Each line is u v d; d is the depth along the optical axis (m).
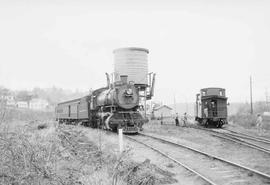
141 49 29.47
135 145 14.92
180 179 9.11
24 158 7.26
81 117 27.20
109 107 21.45
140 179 8.51
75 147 11.09
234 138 19.44
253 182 8.59
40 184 6.79
